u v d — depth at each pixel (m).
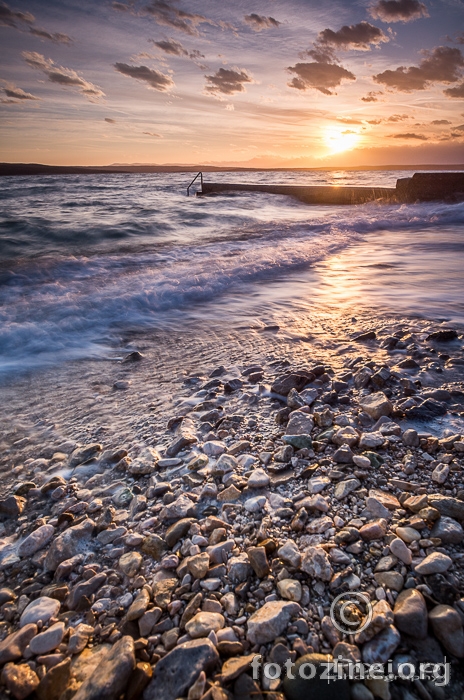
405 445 2.64
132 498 2.45
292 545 1.93
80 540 2.14
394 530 1.96
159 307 6.55
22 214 18.86
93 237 13.65
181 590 1.78
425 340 4.71
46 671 1.49
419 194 23.81
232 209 23.66
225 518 2.19
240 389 3.74
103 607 1.75
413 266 8.73
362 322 5.53
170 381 4.09
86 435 3.17
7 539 2.23
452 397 3.36
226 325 5.71
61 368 4.49
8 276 7.99
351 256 10.02
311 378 3.76
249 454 2.73
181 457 2.79
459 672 1.40
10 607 1.81
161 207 23.33
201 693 1.34
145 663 1.47
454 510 2.02
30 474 2.75
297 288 7.43
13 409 3.60
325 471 2.46
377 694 1.34
